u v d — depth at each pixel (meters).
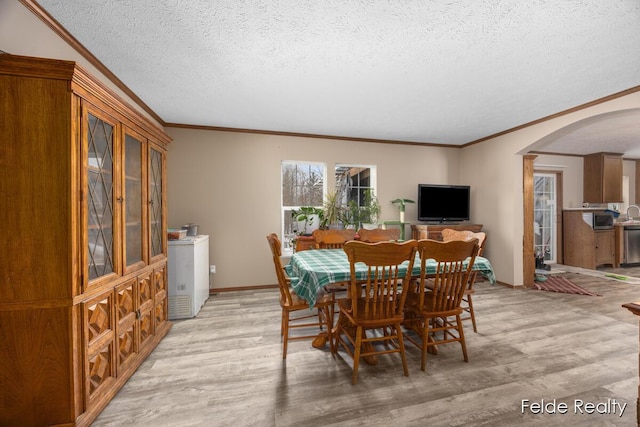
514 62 2.13
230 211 3.82
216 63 2.14
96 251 1.57
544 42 1.87
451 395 1.66
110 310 1.66
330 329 2.15
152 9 1.55
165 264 2.53
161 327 2.42
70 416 1.36
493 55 2.04
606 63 2.15
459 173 4.81
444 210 4.42
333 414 1.51
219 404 1.59
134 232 2.02
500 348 2.22
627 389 1.71
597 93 2.71
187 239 2.95
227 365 1.99
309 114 3.29
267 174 3.95
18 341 1.32
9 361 1.31
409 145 4.56
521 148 3.75
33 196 1.30
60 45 1.74
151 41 1.86
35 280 1.31
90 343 1.48
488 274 2.24
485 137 4.30
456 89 2.62
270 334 2.50
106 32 1.76
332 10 1.56
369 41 1.86
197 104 2.98
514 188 3.88
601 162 5.50
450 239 2.97
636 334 2.46
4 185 1.28
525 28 1.73
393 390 1.71
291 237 4.18
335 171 4.26
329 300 2.15
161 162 2.46
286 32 1.77
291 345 2.29
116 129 1.72
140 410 1.55
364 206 4.41
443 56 2.05
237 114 3.29
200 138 3.72
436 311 1.97
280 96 2.76
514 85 2.53
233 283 3.84
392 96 2.77
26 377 1.33
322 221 4.03
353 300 1.78
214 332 2.54
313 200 4.26
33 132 1.29
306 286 1.90
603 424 1.44
